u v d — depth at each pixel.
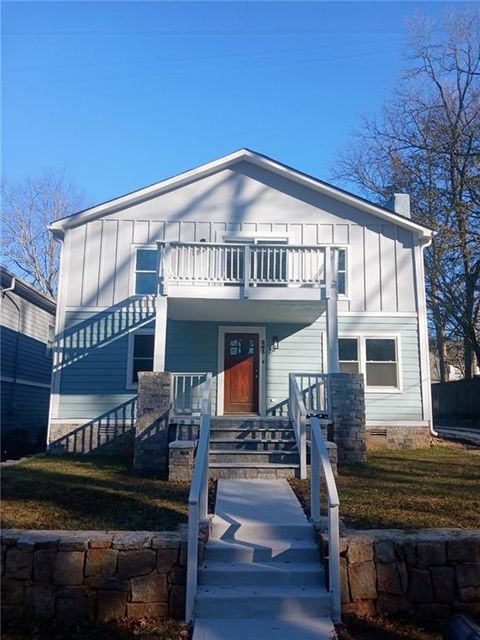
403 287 12.92
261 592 4.50
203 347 12.77
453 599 4.52
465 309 21.33
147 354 12.54
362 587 4.55
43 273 29.92
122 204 12.92
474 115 21.11
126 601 4.53
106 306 12.64
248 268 10.67
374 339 12.80
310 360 12.82
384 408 12.49
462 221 20.08
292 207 13.12
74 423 12.20
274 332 12.93
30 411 17.42
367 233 13.08
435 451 11.57
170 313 12.04
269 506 6.19
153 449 9.15
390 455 10.84
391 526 5.31
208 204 13.08
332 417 9.69
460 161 21.06
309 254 11.64
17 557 4.58
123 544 4.60
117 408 12.28
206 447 5.68
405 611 4.52
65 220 12.75
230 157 13.05
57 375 12.37
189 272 11.02
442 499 6.55
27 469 9.09
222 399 12.55
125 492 7.08
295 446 8.80
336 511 4.52
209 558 5.02
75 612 4.50
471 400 22.34
